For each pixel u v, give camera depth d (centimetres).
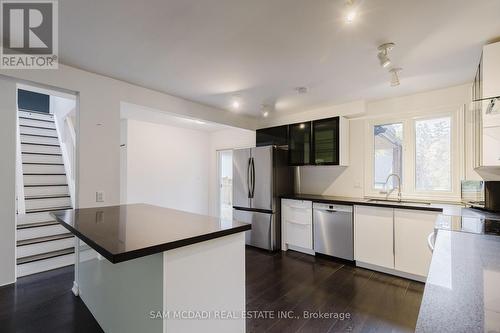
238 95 338
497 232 163
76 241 255
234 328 158
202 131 608
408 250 286
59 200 402
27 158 436
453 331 58
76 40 202
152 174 510
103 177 271
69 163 439
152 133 511
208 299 143
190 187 579
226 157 601
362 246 321
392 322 208
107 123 275
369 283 281
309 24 177
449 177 313
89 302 224
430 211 273
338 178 402
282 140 433
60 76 243
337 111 382
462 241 143
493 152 192
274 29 183
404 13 162
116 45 209
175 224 164
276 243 404
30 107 588
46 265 314
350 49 212
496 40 195
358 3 153
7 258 269
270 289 267
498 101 190
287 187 427
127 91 292
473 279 90
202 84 298
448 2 152
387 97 344
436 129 323
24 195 375
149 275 134
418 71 256
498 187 244
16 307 229
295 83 293
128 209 228
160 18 171
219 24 178
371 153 372
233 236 158
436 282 88
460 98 296
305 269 322
